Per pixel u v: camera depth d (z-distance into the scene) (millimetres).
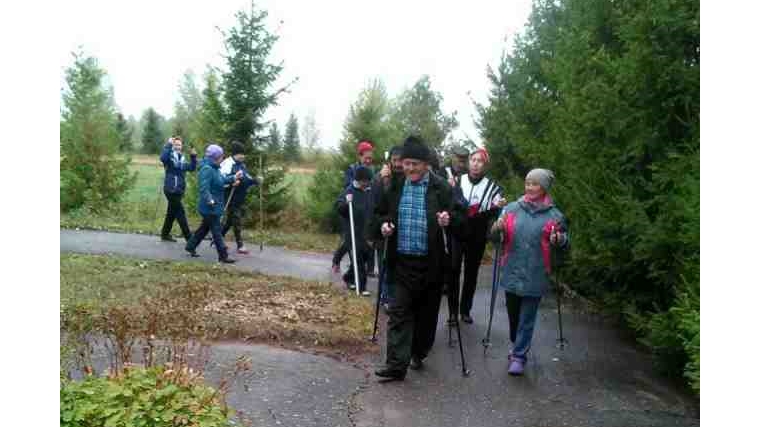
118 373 3850
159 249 11078
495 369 6043
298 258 11820
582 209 7168
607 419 4926
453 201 5617
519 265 5832
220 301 7309
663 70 5777
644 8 6043
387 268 5625
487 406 5105
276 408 4617
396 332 5520
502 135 13250
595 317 8133
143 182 27359
